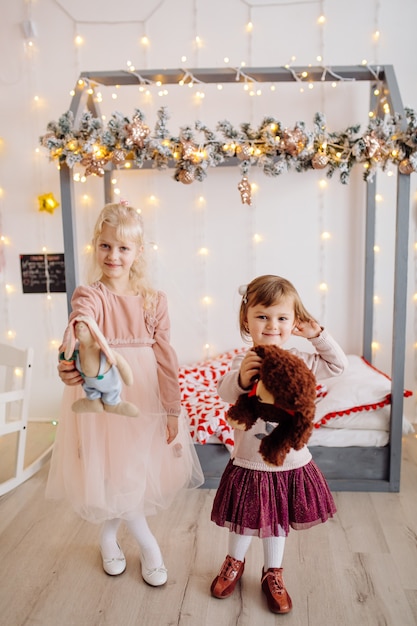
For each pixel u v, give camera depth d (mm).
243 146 1935
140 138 1909
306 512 1441
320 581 1615
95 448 1498
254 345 1475
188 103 2771
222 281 2932
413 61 2674
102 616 1476
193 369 2803
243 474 1456
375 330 2883
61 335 2967
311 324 1499
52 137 1968
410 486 2205
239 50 2717
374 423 2174
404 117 1998
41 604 1523
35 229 2887
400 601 1525
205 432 2156
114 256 1530
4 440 2721
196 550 1784
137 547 1806
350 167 1995
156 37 2729
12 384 2402
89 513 1507
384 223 2799
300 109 2742
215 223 2881
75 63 2762
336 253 2861
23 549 1790
